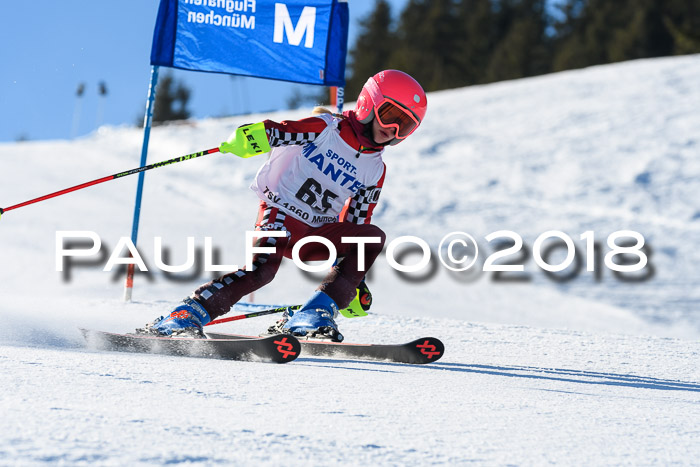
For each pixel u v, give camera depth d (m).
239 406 3.49
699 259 24.66
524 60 92.81
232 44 10.54
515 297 18.91
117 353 5.54
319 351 6.47
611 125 40.38
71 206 22.73
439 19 97.88
